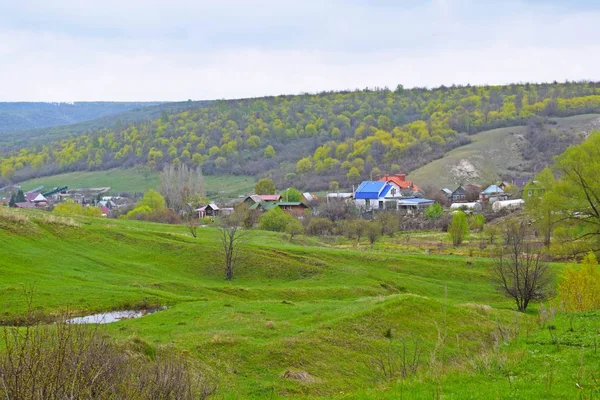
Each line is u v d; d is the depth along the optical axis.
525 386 17.80
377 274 64.00
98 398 12.59
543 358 22.02
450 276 66.62
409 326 35.34
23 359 11.53
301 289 53.34
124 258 59.22
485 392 17.22
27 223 57.22
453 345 33.62
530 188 95.88
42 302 36.56
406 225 118.31
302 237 94.19
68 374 12.14
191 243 67.12
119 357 16.38
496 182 167.50
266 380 25.22
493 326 38.53
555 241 73.00
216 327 32.69
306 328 32.66
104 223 78.44
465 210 128.25
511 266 56.34
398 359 29.28
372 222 103.62
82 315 36.50
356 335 32.31
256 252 66.44
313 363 27.92
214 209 140.25
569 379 18.41
